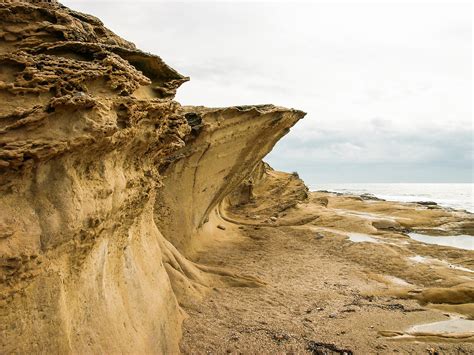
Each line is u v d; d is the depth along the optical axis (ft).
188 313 32.37
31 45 18.15
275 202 94.43
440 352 27.71
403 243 66.28
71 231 16.28
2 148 14.24
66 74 17.26
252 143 63.21
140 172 26.03
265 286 41.91
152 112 24.79
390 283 46.09
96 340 17.71
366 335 30.04
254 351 26.78
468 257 58.03
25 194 15.30
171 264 37.60
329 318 33.45
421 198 257.55
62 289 15.83
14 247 13.85
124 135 20.86
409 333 30.68
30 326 14.21
